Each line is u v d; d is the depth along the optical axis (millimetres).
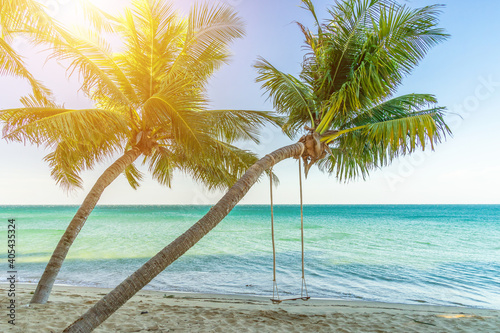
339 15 6348
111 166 7289
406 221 42094
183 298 8141
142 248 18156
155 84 7918
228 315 6242
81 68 6770
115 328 5227
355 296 9078
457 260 14953
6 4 4930
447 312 7215
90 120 6258
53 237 23516
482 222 40250
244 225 35094
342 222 40406
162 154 9117
